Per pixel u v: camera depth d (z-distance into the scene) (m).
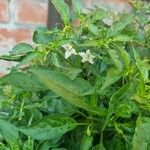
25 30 0.82
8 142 0.30
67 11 0.35
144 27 0.52
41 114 0.32
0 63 0.80
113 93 0.30
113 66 0.34
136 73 0.30
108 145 0.32
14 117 0.32
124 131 0.30
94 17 0.37
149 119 0.29
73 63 0.35
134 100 0.29
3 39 0.81
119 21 0.36
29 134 0.29
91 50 0.36
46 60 0.34
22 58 0.34
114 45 0.33
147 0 0.71
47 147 0.30
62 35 0.35
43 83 0.29
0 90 0.35
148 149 0.28
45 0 0.82
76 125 0.30
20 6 0.80
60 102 0.31
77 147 0.32
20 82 0.31
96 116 0.31
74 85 0.28
